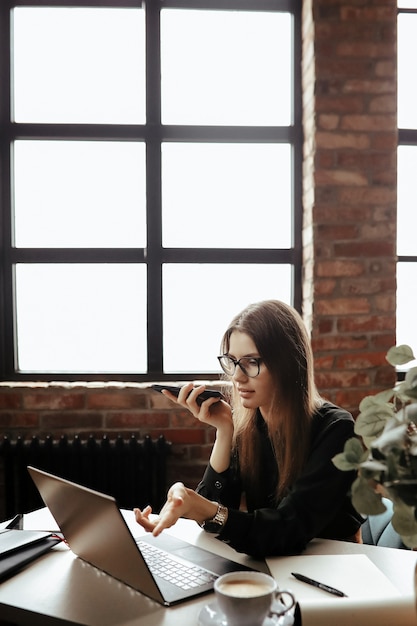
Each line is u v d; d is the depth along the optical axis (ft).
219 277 8.69
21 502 7.45
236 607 2.60
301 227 8.56
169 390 4.98
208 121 8.61
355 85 7.72
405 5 8.61
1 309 8.50
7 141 8.43
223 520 3.79
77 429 7.92
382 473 2.32
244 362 4.52
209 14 8.53
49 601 3.12
